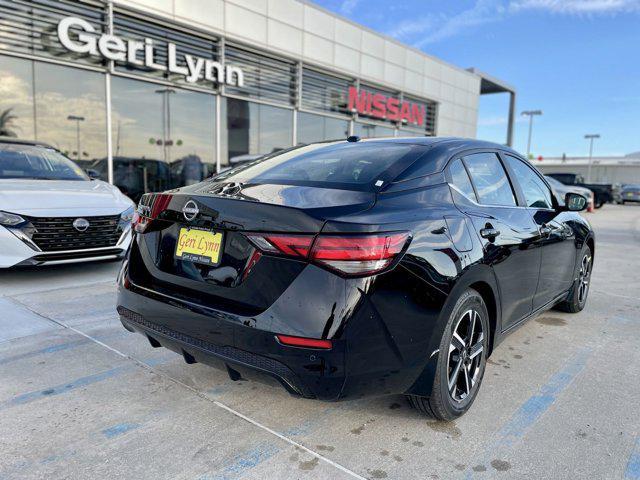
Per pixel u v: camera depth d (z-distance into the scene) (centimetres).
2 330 371
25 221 482
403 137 318
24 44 848
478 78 2217
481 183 299
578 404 276
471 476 209
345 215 204
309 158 295
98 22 938
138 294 251
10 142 620
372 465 216
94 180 629
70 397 272
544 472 213
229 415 257
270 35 1280
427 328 222
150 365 316
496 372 321
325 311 196
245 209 214
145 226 260
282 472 210
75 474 206
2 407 259
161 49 1043
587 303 500
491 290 274
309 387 203
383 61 1672
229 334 211
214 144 1180
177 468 211
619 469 216
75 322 392
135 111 1016
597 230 1259
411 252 215
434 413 246
